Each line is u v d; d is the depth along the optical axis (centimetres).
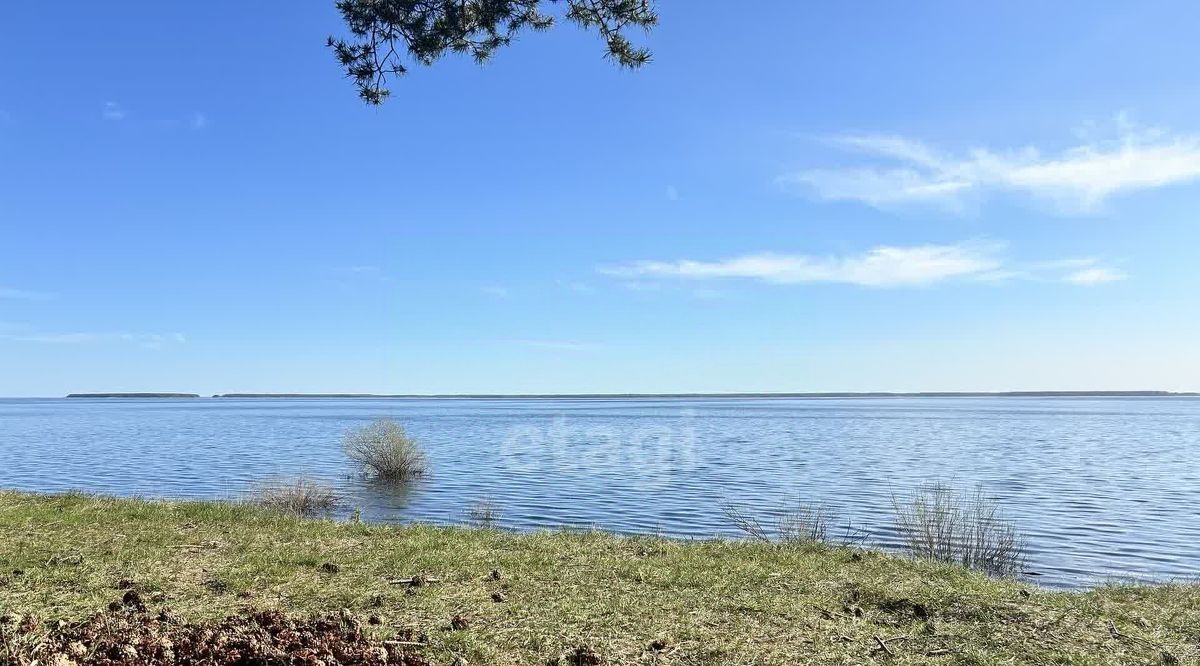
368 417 12550
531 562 909
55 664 508
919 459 4300
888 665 590
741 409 18850
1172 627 705
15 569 799
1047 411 16662
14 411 19062
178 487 2891
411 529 1139
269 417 12769
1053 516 2247
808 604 750
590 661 575
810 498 2605
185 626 608
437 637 616
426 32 778
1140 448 5278
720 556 993
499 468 3722
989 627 688
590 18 805
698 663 586
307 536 1052
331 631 602
